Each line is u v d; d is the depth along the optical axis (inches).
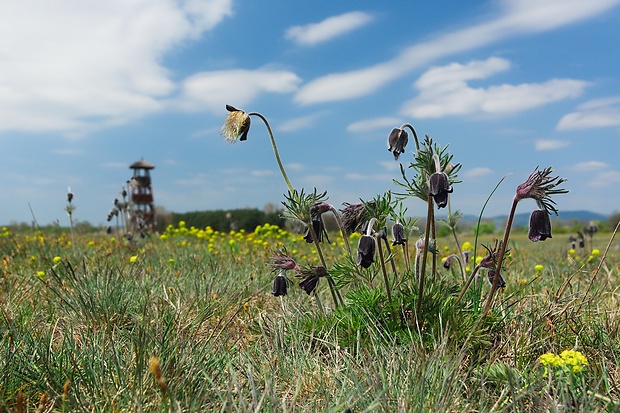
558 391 21.0
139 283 37.1
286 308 32.0
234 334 28.4
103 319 29.5
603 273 46.5
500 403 21.1
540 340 25.9
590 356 24.8
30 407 20.8
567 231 139.3
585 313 29.7
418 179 25.5
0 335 25.5
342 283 29.7
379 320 28.1
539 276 43.0
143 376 21.4
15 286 38.9
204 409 20.1
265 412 20.0
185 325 28.0
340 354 25.5
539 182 23.0
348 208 28.6
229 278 41.1
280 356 24.8
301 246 74.0
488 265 26.9
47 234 93.0
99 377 21.5
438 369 22.2
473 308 28.4
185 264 49.5
